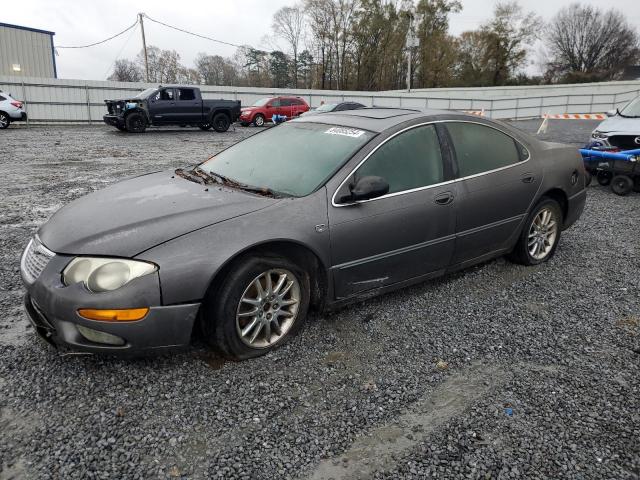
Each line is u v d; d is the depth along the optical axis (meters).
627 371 3.00
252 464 2.19
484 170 4.05
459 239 3.90
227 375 2.85
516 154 4.35
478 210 3.96
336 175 3.30
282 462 2.21
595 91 40.59
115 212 3.03
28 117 23.00
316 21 59.09
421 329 3.48
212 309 2.83
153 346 2.69
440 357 3.13
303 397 2.68
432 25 60.03
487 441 2.37
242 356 2.97
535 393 2.76
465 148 3.98
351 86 61.97
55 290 2.60
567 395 2.75
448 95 43.38
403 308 3.80
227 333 2.86
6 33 30.64
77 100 24.06
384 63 60.59
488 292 4.13
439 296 4.03
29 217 6.23
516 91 42.59
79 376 2.79
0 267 4.46
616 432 2.45
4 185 8.23
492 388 2.81
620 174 8.02
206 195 3.25
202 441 2.33
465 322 3.60
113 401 2.59
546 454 2.29
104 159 11.70
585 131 21.73
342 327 3.47
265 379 2.83
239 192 3.32
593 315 3.75
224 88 29.42
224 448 2.29
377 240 3.39
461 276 4.46
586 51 69.00
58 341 2.70
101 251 2.64
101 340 2.63
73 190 7.94
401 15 58.56
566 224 4.91
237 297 2.85
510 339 3.37
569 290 4.21
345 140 3.59
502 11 59.56
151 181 3.74
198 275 2.69
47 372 2.82
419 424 2.49
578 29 68.56
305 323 3.51
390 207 3.43
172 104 19.98
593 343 3.34
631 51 68.25
